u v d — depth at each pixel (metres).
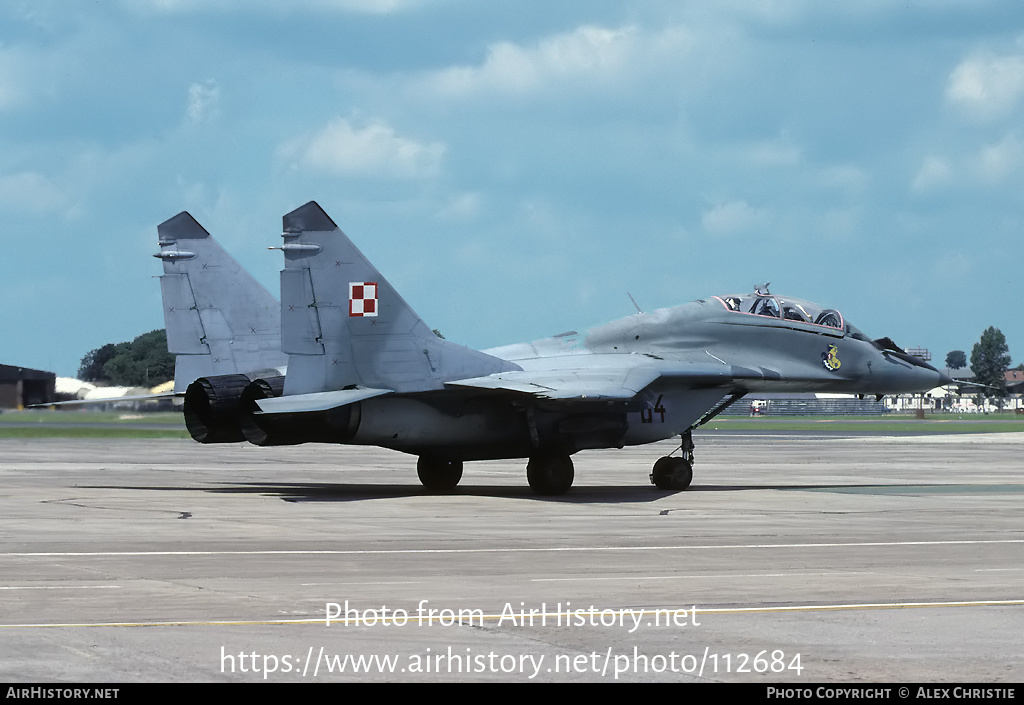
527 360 72.94
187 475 86.88
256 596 31.83
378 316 66.25
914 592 32.81
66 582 34.25
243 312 76.50
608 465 107.56
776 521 53.72
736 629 27.62
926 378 83.88
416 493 70.69
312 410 61.00
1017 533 48.66
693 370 72.94
